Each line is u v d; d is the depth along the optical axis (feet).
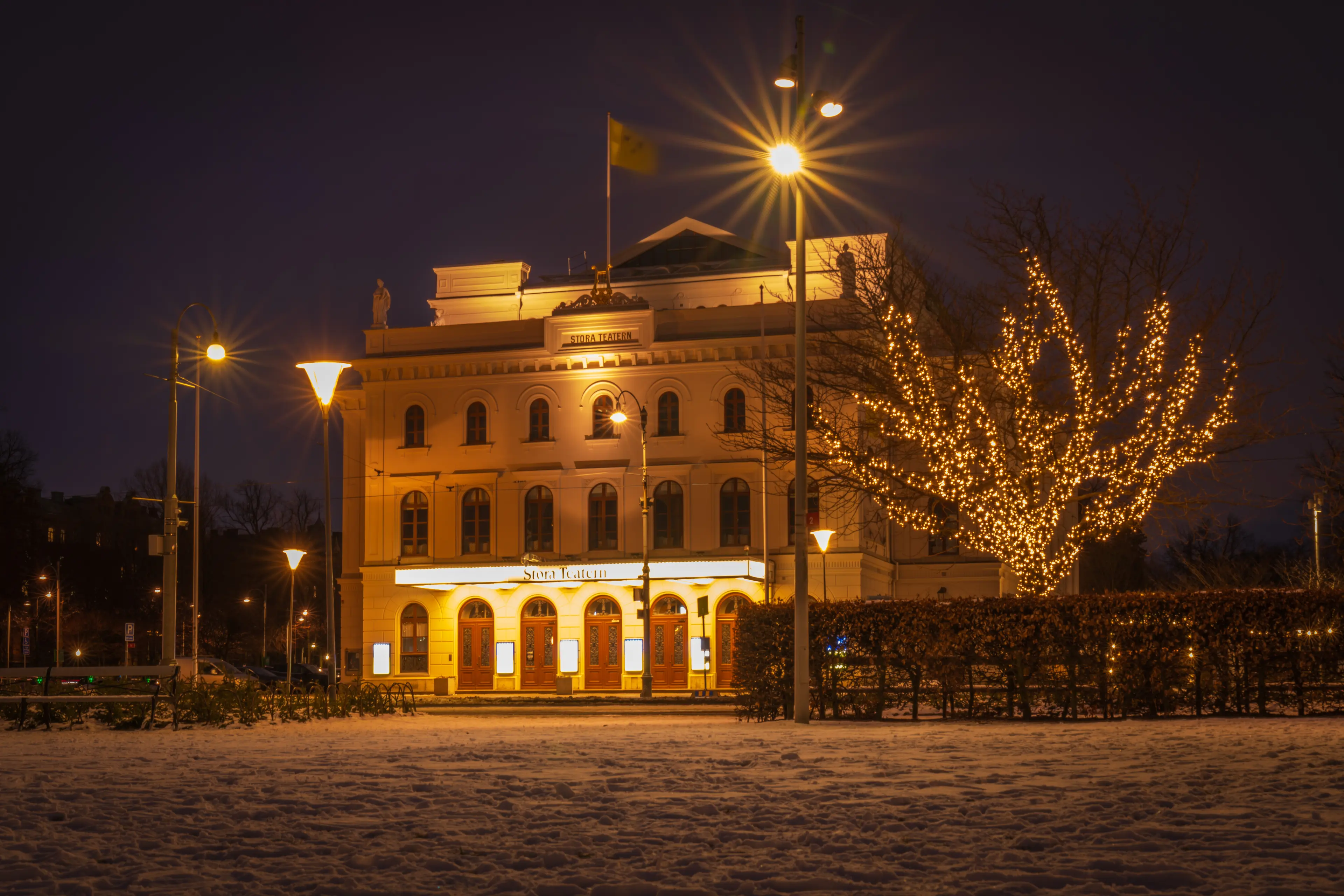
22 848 26.50
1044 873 22.98
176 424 94.43
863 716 69.36
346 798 33.76
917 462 141.59
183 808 31.76
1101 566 233.96
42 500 369.91
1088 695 65.92
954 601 68.49
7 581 269.23
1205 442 105.81
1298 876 22.26
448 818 30.40
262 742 56.59
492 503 181.57
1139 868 23.20
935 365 115.44
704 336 176.04
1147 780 34.91
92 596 315.78
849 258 123.85
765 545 153.99
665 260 202.18
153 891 22.31
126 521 337.52
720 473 173.27
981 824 28.37
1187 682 65.51
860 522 165.48
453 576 176.14
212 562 334.65
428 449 184.03
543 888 22.27
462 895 21.95
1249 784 33.60
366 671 181.98
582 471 177.99
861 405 120.37
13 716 73.05
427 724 77.00
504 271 201.57
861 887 22.34
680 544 174.50
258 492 353.31
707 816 30.42
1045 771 38.01
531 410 181.88
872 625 69.10
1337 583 151.12
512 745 51.01
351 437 197.57
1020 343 110.52
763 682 72.13
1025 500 108.17
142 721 70.18
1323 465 141.38
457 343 185.88
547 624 177.99
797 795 33.65
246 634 340.59
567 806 32.14
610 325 178.50
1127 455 108.06
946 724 64.03
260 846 26.68
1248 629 64.90
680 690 171.83
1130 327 108.27
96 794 34.94
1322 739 47.57
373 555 183.83
